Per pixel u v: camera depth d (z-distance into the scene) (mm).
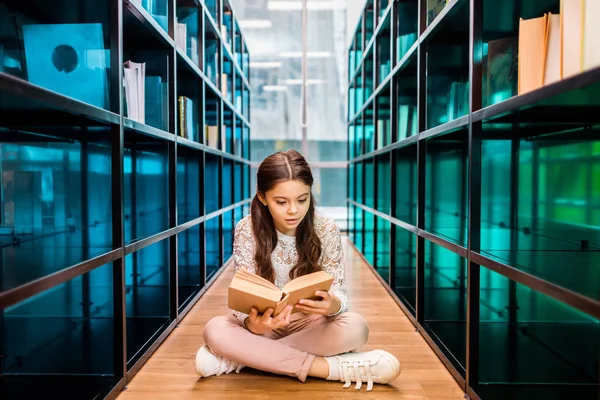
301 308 1146
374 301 2230
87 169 1686
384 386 1286
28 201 1484
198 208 2434
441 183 2230
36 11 1396
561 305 1814
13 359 1404
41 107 958
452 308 2014
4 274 967
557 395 1200
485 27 1553
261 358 1277
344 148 5281
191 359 1478
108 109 1325
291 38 5082
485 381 1274
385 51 2820
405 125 2229
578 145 1479
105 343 1556
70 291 1835
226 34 3441
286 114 5211
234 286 1040
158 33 1632
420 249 1795
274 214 1150
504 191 1793
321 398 1209
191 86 2475
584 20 822
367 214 3453
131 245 1336
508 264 1068
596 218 1431
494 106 1072
